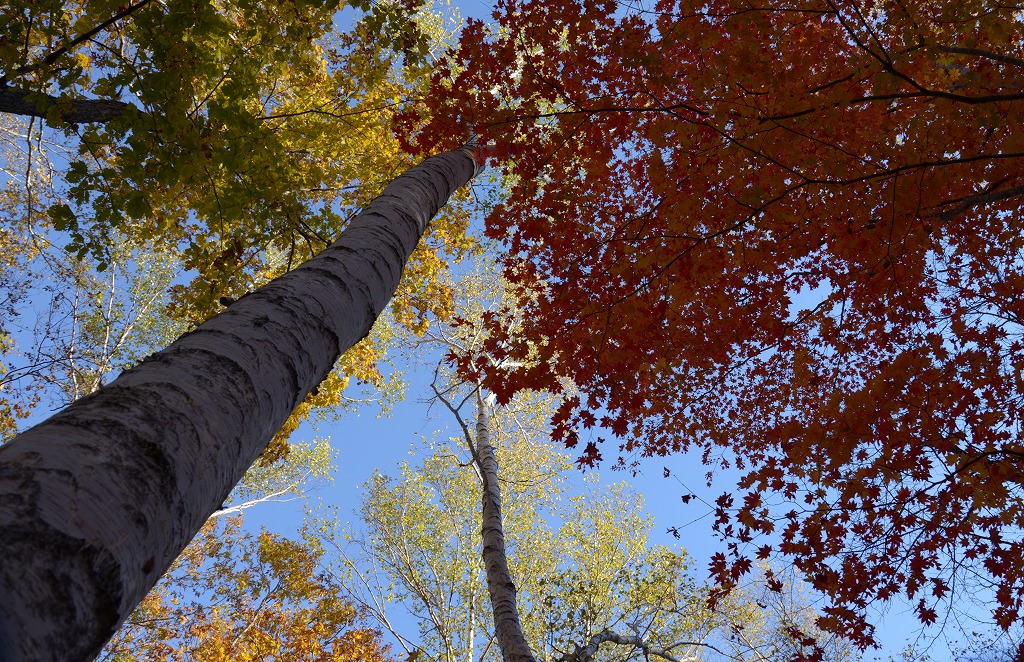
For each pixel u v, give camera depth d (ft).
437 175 12.59
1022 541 14.21
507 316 31.71
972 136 13.14
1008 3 10.55
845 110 12.01
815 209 13.84
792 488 15.93
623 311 15.96
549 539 39.14
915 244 13.94
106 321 31.50
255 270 19.43
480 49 13.73
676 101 13.66
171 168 12.87
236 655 35.83
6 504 2.83
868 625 15.28
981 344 15.25
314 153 20.81
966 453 13.78
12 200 24.64
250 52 13.78
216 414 4.21
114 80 11.57
